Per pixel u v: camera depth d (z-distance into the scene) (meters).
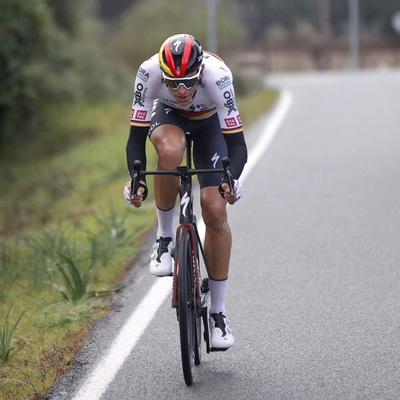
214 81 16.73
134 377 16.80
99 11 194.88
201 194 16.73
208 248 16.86
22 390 16.70
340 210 29.78
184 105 16.31
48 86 73.25
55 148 63.28
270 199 31.97
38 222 37.22
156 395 15.91
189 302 15.72
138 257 25.53
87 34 100.44
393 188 32.59
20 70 60.06
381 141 43.19
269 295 21.48
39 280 24.66
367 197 31.45
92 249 25.38
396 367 16.66
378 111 53.94
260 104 60.88
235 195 15.96
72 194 41.59
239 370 16.94
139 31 115.44
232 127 16.89
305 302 20.83
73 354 18.28
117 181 41.47
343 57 152.00
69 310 21.17
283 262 24.22
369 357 17.23
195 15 119.81
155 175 17.34
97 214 32.75
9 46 58.53
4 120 62.81
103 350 18.33
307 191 32.91
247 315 20.12
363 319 19.47
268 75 106.12
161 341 18.66
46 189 45.97
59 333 20.00
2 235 36.53
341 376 16.38
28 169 57.25
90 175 45.41
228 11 152.25
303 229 27.61
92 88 79.19
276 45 152.25
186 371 15.65
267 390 15.91
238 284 22.48
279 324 19.42
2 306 23.47
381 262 23.77
